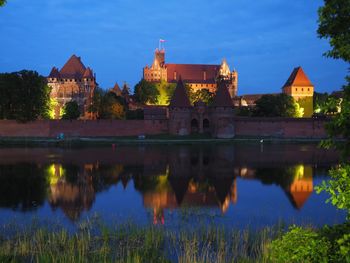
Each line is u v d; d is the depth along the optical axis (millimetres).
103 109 109500
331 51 9172
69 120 95562
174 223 22922
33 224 22375
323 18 9414
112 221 23250
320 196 31219
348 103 8555
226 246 18000
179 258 16484
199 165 50719
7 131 92500
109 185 36500
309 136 99000
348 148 9016
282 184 36875
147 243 18266
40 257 16359
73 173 43781
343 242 8305
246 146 79625
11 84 89438
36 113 93000
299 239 9414
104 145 80875
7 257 16406
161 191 33719
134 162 53719
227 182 38156
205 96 143125
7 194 32156
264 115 114188
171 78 177500
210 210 26594
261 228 20953
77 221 23344
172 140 89375
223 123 97188
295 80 141000
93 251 17375
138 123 100062
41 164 51031
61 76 128875
